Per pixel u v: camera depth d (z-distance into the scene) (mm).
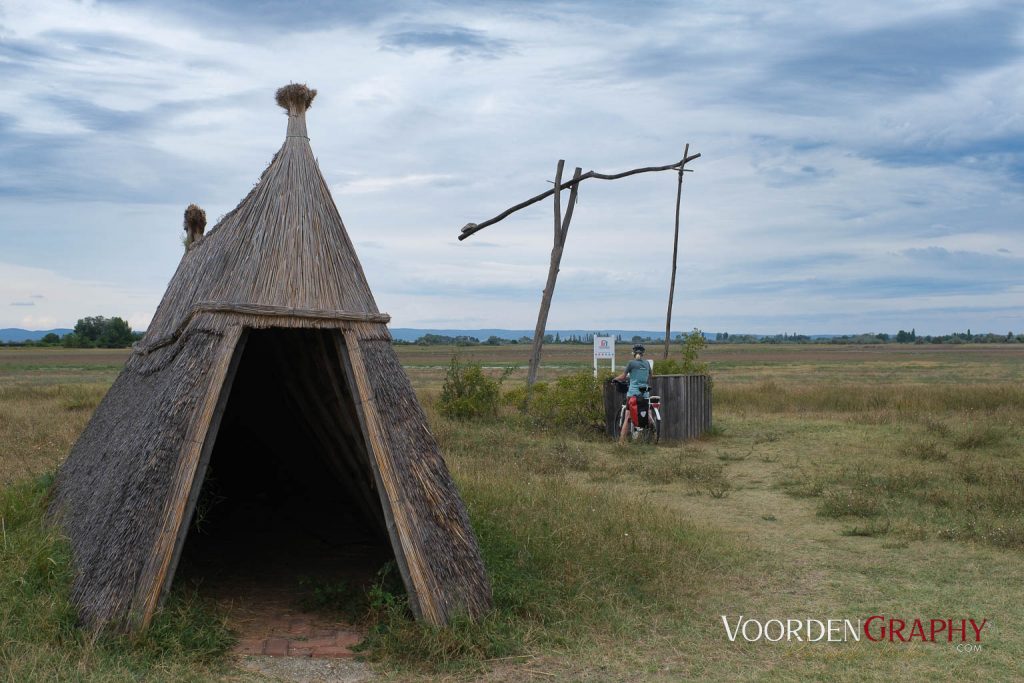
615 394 16531
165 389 5953
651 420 15758
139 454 5711
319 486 9781
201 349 5711
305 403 7992
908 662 5352
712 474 12312
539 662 5238
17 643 4859
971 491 10609
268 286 5902
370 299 6344
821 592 6875
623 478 12266
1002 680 5055
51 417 17406
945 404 21172
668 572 7137
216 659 5117
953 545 8422
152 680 4652
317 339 6578
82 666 4672
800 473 12531
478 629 5453
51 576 5742
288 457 10102
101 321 129500
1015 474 11398
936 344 172125
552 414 17781
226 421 10172
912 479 11289
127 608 5090
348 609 6102
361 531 8750
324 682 4879
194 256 8656
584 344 166625
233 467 10539
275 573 7195
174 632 5160
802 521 9586
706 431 16938
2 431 14914
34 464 11633
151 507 5293
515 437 15273
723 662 5340
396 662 5180
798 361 76312
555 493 9719
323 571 7242
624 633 5770
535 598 6086
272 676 4938
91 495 6590
